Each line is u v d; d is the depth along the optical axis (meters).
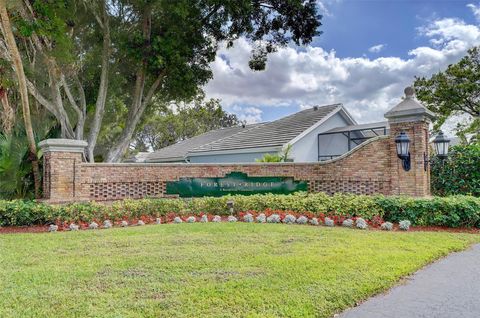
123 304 4.46
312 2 17.30
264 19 17.72
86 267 6.00
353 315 4.28
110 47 16.33
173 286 5.05
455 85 26.66
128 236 8.48
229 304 4.43
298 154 20.41
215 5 15.80
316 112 23.20
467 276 5.59
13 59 11.72
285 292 4.78
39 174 13.70
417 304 4.57
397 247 7.11
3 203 10.36
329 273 5.50
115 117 21.05
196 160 25.98
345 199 10.52
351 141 22.78
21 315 4.17
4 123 13.94
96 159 22.14
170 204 11.45
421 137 11.74
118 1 15.66
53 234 9.01
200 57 17.38
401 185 12.09
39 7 11.92
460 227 9.25
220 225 9.72
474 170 13.14
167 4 14.58
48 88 15.83
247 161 21.67
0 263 6.33
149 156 33.56
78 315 4.17
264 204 11.38
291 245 7.34
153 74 16.55
